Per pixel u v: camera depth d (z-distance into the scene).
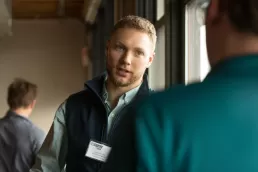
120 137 0.73
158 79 3.69
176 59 3.01
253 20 0.66
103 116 1.75
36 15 8.23
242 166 0.64
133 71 1.72
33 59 8.38
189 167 0.64
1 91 8.27
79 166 1.73
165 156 0.65
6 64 8.31
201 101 0.67
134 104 0.73
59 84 8.41
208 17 0.73
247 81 0.67
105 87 1.78
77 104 1.80
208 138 0.65
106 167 0.75
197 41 2.73
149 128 0.67
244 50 0.68
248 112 0.65
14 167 2.97
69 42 8.48
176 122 0.66
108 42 1.78
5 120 3.09
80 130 1.75
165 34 3.09
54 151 1.80
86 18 7.70
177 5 3.03
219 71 0.69
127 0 4.91
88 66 8.36
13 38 8.34
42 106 8.34
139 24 1.74
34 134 3.08
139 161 0.66
